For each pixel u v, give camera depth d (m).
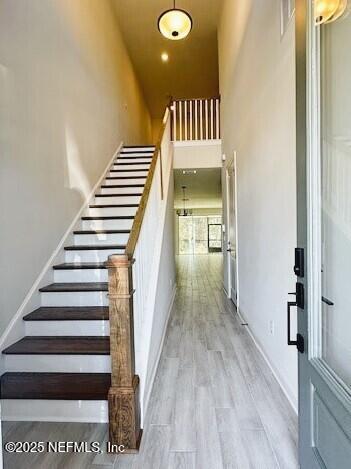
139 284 2.34
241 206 4.35
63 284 3.21
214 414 2.21
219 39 6.36
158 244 3.46
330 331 1.40
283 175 2.47
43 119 3.16
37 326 2.69
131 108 7.78
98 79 5.04
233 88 4.80
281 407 2.28
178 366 2.98
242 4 4.02
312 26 1.36
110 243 3.88
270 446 1.88
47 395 2.14
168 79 8.96
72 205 3.88
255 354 3.24
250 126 3.65
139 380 2.07
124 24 6.48
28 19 2.90
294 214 2.24
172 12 4.51
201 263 12.27
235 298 5.16
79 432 2.05
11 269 2.55
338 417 1.15
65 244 3.62
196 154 6.67
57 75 3.52
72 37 3.98
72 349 2.40
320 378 1.31
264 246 3.10
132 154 6.32
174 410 2.27
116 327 1.90
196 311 4.95
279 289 2.61
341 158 1.39
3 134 2.48
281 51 2.47
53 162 3.38
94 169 4.74
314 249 1.40
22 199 2.74
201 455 1.82
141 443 1.93
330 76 1.40
